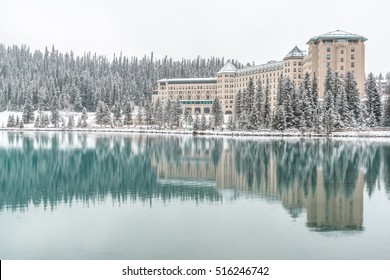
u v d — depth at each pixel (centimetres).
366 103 18675
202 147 12662
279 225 3928
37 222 4034
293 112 17950
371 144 13288
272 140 15625
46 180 6512
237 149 11844
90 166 8281
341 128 17500
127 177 6775
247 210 4484
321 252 3272
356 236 3622
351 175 6856
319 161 8750
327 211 4431
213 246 3394
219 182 6222
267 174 7000
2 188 5794
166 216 4250
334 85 19562
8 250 3319
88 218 4172
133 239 3550
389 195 5234
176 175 6969
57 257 3188
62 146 13450
